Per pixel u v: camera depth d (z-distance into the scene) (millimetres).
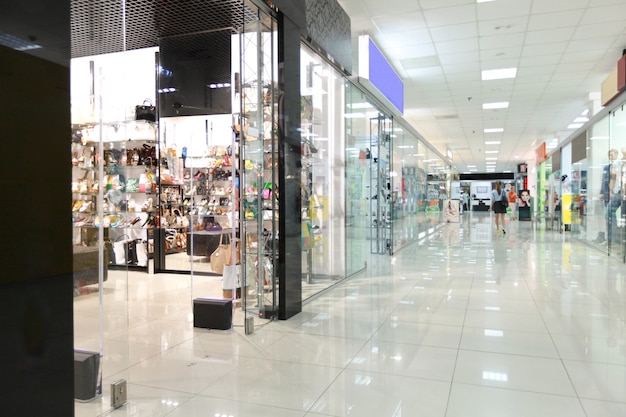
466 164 31719
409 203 12156
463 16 6477
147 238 7504
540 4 6074
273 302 4473
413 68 8969
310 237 5523
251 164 4379
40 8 1659
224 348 3588
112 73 3693
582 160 12305
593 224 10953
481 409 2492
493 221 23281
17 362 1565
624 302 5078
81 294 2664
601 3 6039
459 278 6727
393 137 10031
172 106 7477
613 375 2965
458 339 3768
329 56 5594
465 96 11258
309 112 5465
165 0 4406
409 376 2975
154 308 5051
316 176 5812
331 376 2980
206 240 6949
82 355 2660
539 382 2859
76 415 2434
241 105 4352
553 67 8875
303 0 4711
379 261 8719
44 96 1678
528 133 17281
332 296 5523
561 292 5645
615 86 7906
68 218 1778
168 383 2877
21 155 1590
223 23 4883
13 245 1561
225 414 2447
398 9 6266
